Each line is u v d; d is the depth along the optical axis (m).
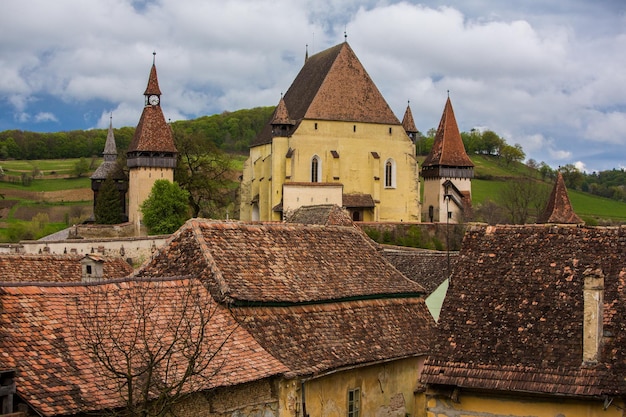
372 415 30.45
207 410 22.86
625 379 21.84
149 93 122.19
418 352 31.47
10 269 35.81
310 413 26.95
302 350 27.19
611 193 187.75
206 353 21.58
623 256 25.02
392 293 33.25
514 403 23.38
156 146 120.44
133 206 121.19
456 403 24.06
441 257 48.78
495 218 142.25
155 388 20.58
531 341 23.78
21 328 20.61
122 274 38.62
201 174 128.62
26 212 149.25
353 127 122.50
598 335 22.64
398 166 125.31
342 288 31.31
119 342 21.80
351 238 35.56
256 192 129.62
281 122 119.62
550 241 26.44
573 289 24.72
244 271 28.88
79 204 158.88
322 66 128.25
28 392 18.70
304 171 119.75
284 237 32.53
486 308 25.11
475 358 23.88
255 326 26.80
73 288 23.11
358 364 28.59
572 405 22.62
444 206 142.00
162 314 24.12
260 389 24.69
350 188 122.44
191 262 28.69
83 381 19.94
